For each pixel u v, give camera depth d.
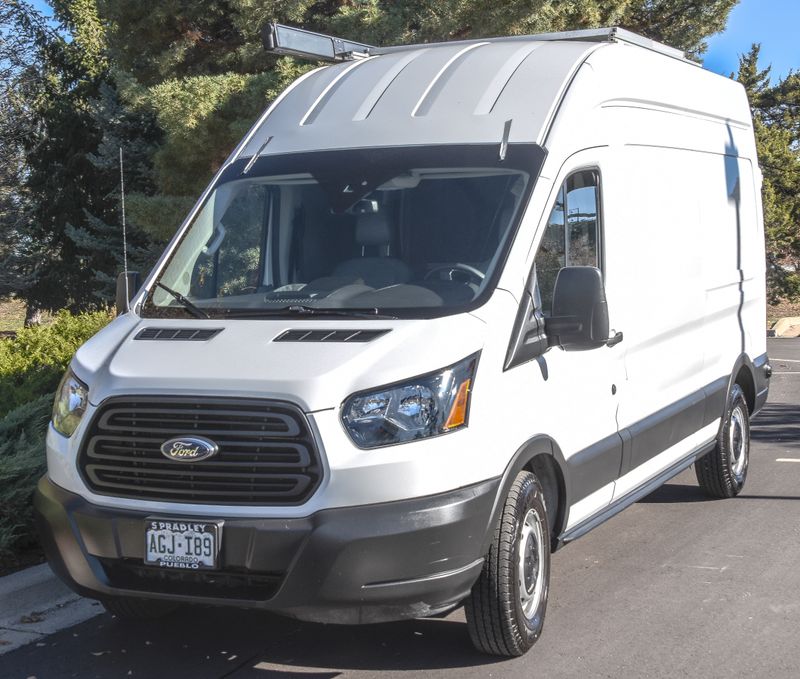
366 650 5.22
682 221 7.28
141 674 5.00
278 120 6.25
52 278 31.19
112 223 28.23
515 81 5.88
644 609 5.77
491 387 4.72
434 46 6.96
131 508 4.58
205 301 5.42
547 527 5.22
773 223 44.88
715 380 7.88
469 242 5.22
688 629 5.45
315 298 5.17
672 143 7.21
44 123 31.31
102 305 27.95
